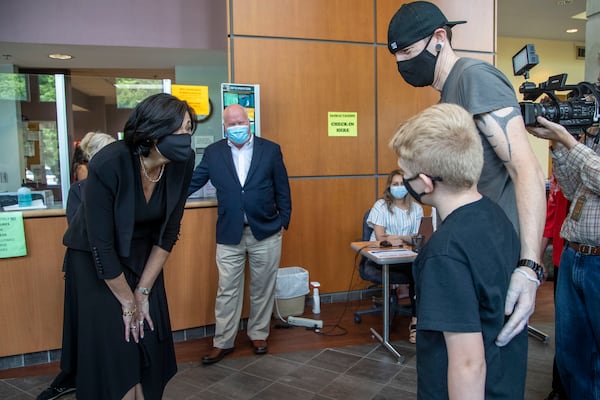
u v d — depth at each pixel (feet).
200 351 9.72
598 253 5.41
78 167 9.48
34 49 16.51
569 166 5.29
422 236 9.39
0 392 8.10
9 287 8.87
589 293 5.47
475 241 3.03
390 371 8.68
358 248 9.94
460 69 3.97
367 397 7.72
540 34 24.35
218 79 20.43
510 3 19.43
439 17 4.18
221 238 9.25
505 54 24.72
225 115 9.08
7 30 15.23
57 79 10.04
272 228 9.34
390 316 10.92
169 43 16.51
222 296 9.32
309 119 12.43
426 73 4.33
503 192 3.89
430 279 3.02
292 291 11.44
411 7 4.27
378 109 13.07
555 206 7.40
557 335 6.02
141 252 5.27
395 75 13.15
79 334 4.95
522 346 3.39
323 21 12.39
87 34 15.85
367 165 13.07
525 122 4.71
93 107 18.56
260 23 11.87
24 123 13.76
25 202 9.62
